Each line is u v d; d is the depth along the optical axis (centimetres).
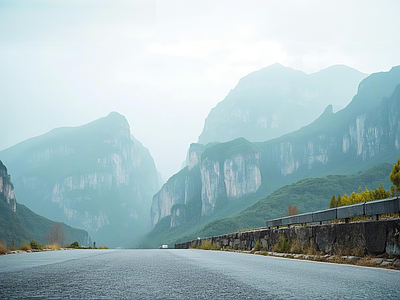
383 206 874
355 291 480
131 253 1681
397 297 432
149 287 523
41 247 2230
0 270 764
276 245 1436
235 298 428
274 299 420
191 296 445
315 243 1182
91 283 564
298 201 14562
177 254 1570
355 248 980
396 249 845
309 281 586
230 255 1460
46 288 511
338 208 1073
